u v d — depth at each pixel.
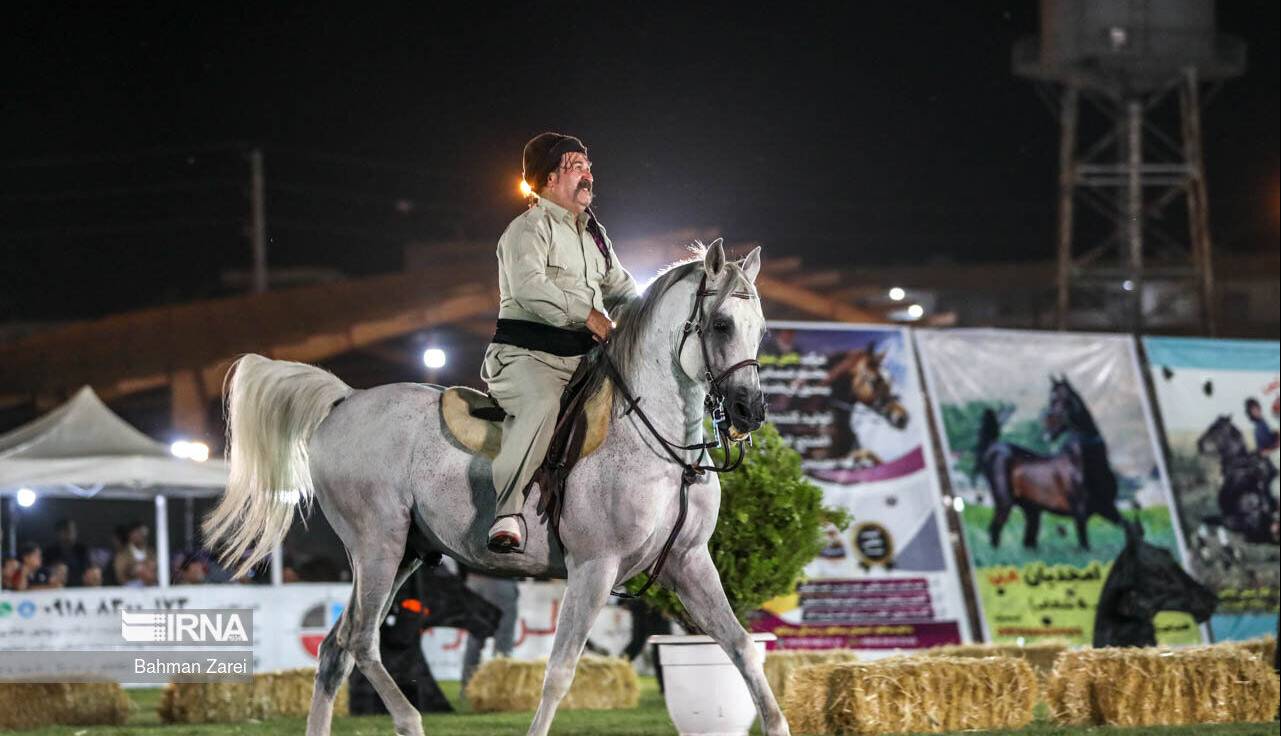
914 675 10.18
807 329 17.61
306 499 9.05
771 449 10.34
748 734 10.45
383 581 8.33
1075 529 18.16
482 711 13.10
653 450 7.72
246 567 8.73
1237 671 10.49
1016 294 45.19
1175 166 36.16
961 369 18.31
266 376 8.74
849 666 10.17
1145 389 18.91
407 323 35.00
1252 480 19.06
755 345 7.61
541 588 17.83
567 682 7.67
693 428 7.80
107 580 19.78
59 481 16.95
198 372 34.81
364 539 8.38
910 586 17.12
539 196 8.15
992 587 17.66
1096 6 34.53
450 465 8.12
